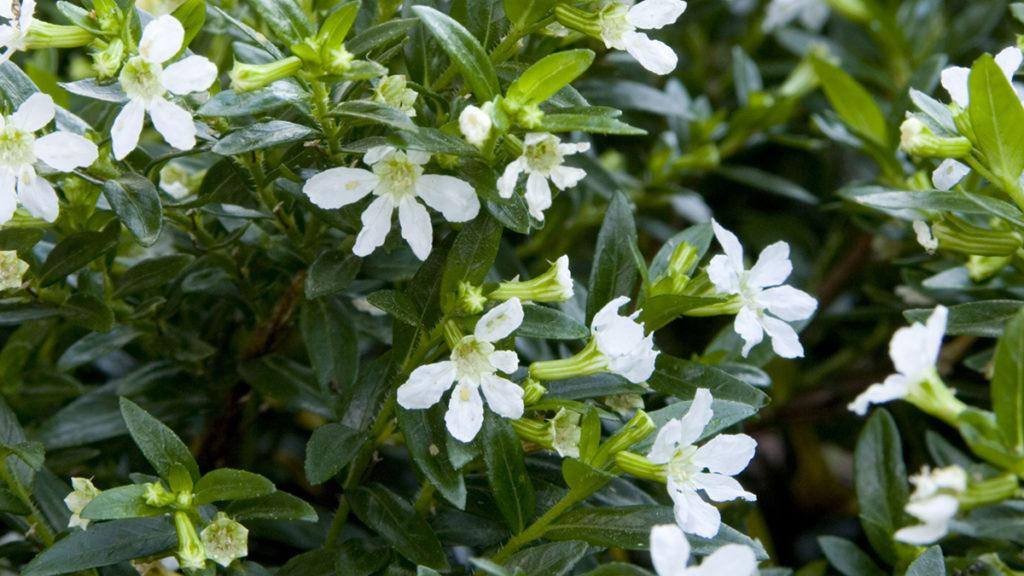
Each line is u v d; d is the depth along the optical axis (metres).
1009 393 0.24
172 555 0.27
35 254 0.29
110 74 0.26
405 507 0.27
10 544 0.28
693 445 0.26
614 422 0.28
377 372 0.27
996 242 0.27
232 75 0.25
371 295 0.26
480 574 0.27
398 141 0.25
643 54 0.26
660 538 0.24
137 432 0.26
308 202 0.27
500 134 0.25
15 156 0.26
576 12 0.26
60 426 0.29
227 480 0.26
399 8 0.28
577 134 0.31
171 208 0.28
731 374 0.28
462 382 0.26
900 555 0.28
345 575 0.27
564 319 0.26
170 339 0.29
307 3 0.29
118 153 0.25
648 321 0.27
